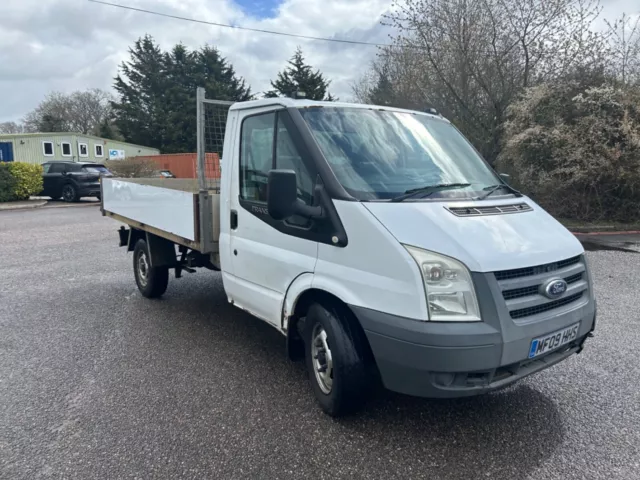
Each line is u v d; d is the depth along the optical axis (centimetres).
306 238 351
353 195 324
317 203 339
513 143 1380
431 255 284
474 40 1608
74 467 294
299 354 386
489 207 335
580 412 357
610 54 1441
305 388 396
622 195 1347
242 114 432
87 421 346
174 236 537
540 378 412
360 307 305
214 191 513
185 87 4944
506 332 279
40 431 333
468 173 396
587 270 343
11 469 292
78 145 3644
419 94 1783
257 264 407
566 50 1473
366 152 364
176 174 2883
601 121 1284
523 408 363
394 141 389
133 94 4966
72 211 1864
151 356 463
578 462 298
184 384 404
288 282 370
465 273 279
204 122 526
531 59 1547
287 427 337
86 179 2209
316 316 349
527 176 1382
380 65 2303
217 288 721
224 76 4969
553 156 1339
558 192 1366
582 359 450
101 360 454
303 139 355
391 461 299
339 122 378
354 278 312
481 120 1653
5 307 621
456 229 298
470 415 353
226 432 331
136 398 380
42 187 2297
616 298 652
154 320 571
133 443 319
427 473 288
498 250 292
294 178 331
